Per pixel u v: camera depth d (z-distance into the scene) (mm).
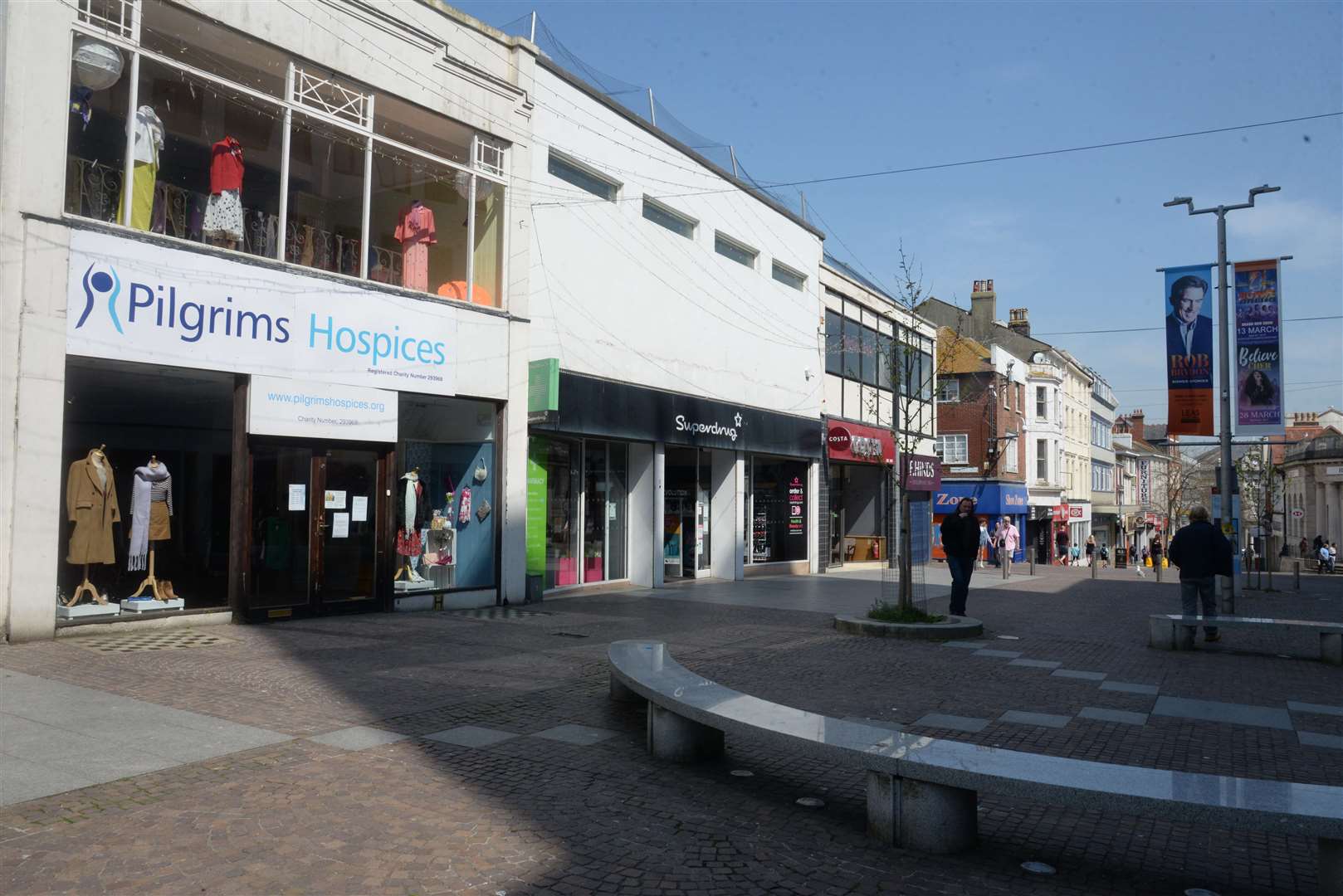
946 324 48312
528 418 15109
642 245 18203
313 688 7863
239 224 11781
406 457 14156
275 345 11531
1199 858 4656
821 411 25656
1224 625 11320
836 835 4824
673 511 21234
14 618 9203
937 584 22281
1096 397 60531
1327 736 7102
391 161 13586
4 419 9125
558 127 16016
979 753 4734
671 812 5090
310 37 12023
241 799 5055
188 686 7699
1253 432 17562
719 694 5953
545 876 4188
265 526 11594
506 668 9117
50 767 5453
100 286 9828
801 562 24734
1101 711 7844
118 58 10211
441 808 5027
